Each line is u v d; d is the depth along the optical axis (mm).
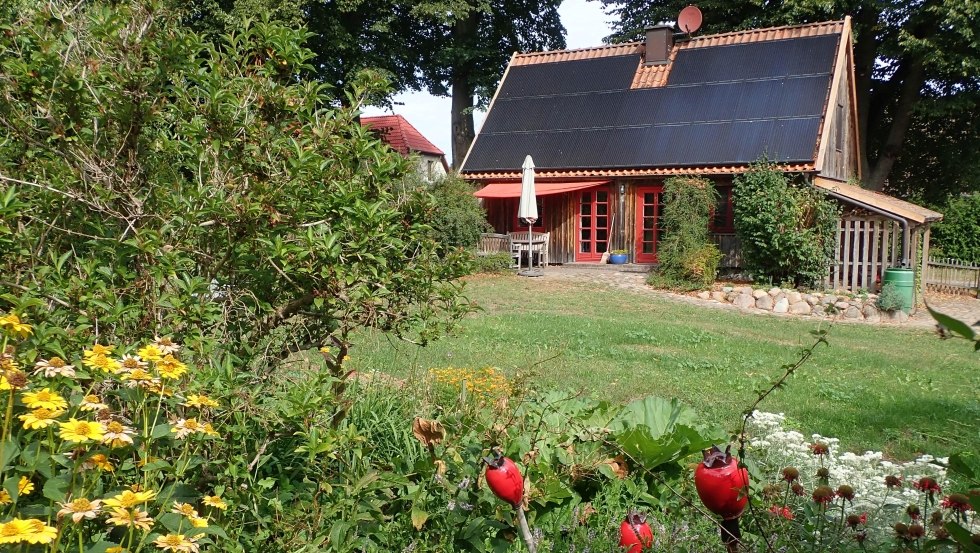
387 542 3574
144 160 4039
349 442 3381
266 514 3291
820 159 21156
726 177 22781
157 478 2691
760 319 16969
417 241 4289
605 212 25234
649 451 4277
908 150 32812
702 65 25625
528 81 28422
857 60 30938
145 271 3461
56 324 3096
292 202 3766
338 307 3873
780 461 4910
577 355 11109
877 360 12227
